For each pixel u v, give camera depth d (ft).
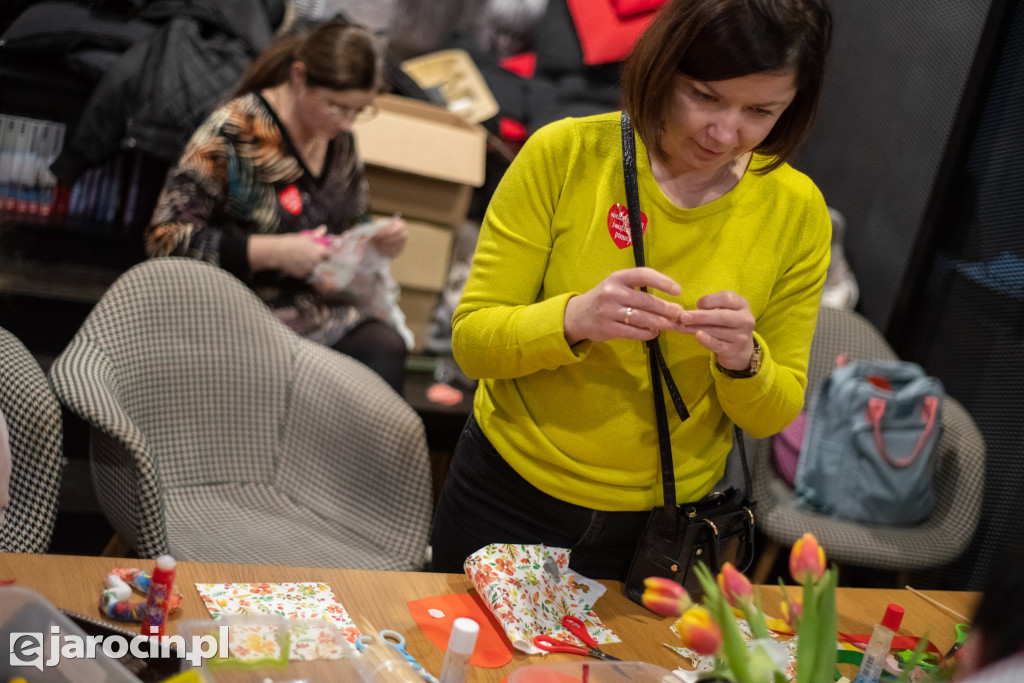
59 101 9.92
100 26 9.62
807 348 4.34
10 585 3.21
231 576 3.93
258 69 8.09
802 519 8.06
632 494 4.27
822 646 2.60
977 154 9.48
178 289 5.83
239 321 6.04
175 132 9.37
